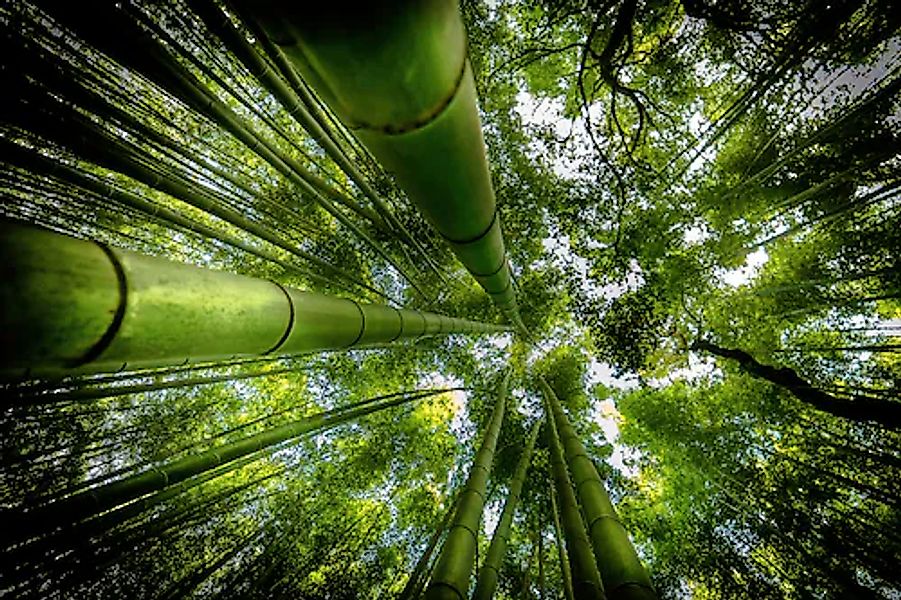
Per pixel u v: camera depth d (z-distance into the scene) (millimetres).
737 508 9719
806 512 8820
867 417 5801
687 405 11438
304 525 9641
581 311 10102
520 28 8812
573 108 9688
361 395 11945
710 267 9766
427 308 11758
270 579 7484
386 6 1109
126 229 6961
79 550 3391
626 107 9570
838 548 7340
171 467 4156
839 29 5527
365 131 1731
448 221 2818
